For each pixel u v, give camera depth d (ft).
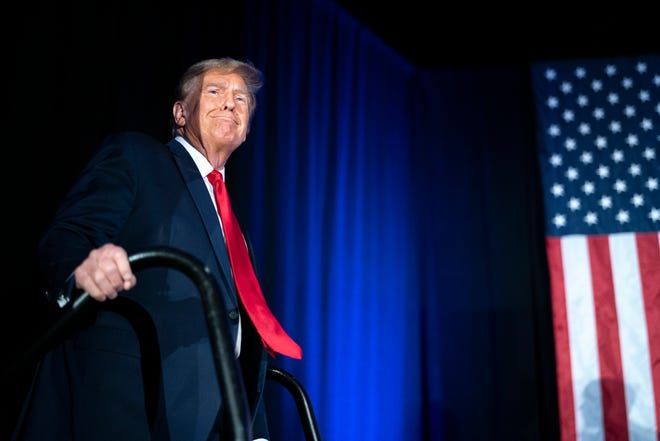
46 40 6.24
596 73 12.60
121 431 2.92
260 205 9.53
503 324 12.30
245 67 4.46
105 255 2.15
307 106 10.89
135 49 7.23
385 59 13.14
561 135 12.41
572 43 13.15
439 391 12.21
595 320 11.43
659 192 11.90
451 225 12.87
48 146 6.10
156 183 3.33
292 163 10.37
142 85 7.24
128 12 7.25
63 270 2.52
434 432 12.03
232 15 8.91
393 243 12.42
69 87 6.42
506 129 13.06
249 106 4.50
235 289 3.58
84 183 3.10
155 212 3.26
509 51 13.37
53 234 2.74
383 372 11.80
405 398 12.07
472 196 12.91
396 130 13.01
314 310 10.37
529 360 12.07
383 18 12.56
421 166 13.20
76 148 6.37
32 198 5.87
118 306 3.14
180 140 3.92
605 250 11.74
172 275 3.24
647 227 11.75
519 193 12.75
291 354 3.43
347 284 11.38
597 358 11.26
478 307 12.46
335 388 10.64
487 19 12.78
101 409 2.95
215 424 3.35
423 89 13.60
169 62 7.68
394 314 12.19
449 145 13.20
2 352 5.37
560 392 11.20
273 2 10.51
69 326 2.21
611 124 12.34
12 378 2.21
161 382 3.06
